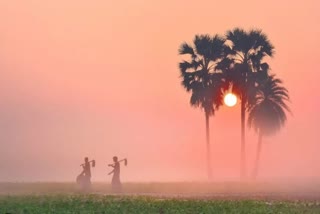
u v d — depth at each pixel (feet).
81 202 289.53
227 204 287.69
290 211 271.90
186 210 266.77
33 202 290.15
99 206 275.59
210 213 261.24
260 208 276.82
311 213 267.59
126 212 261.65
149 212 262.67
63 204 280.51
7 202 292.81
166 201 301.02
